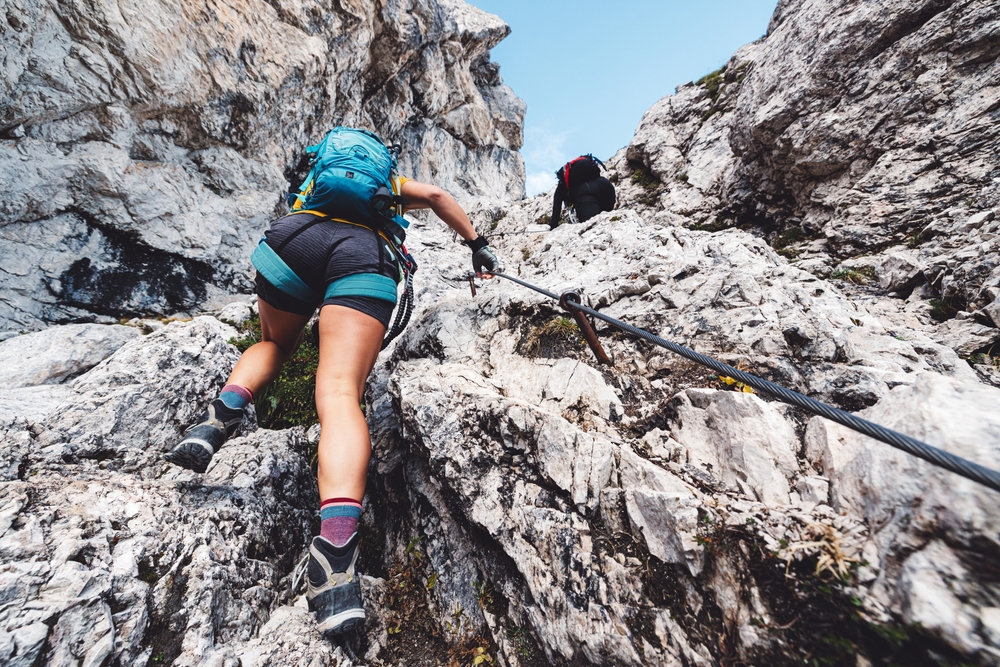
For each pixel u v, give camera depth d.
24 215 3.46
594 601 1.44
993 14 3.14
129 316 3.94
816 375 1.62
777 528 1.20
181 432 2.14
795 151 3.98
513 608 1.68
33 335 2.75
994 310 2.22
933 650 0.90
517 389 2.05
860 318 2.06
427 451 1.96
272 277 1.76
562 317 2.21
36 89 3.41
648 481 1.52
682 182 5.87
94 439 1.83
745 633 1.14
